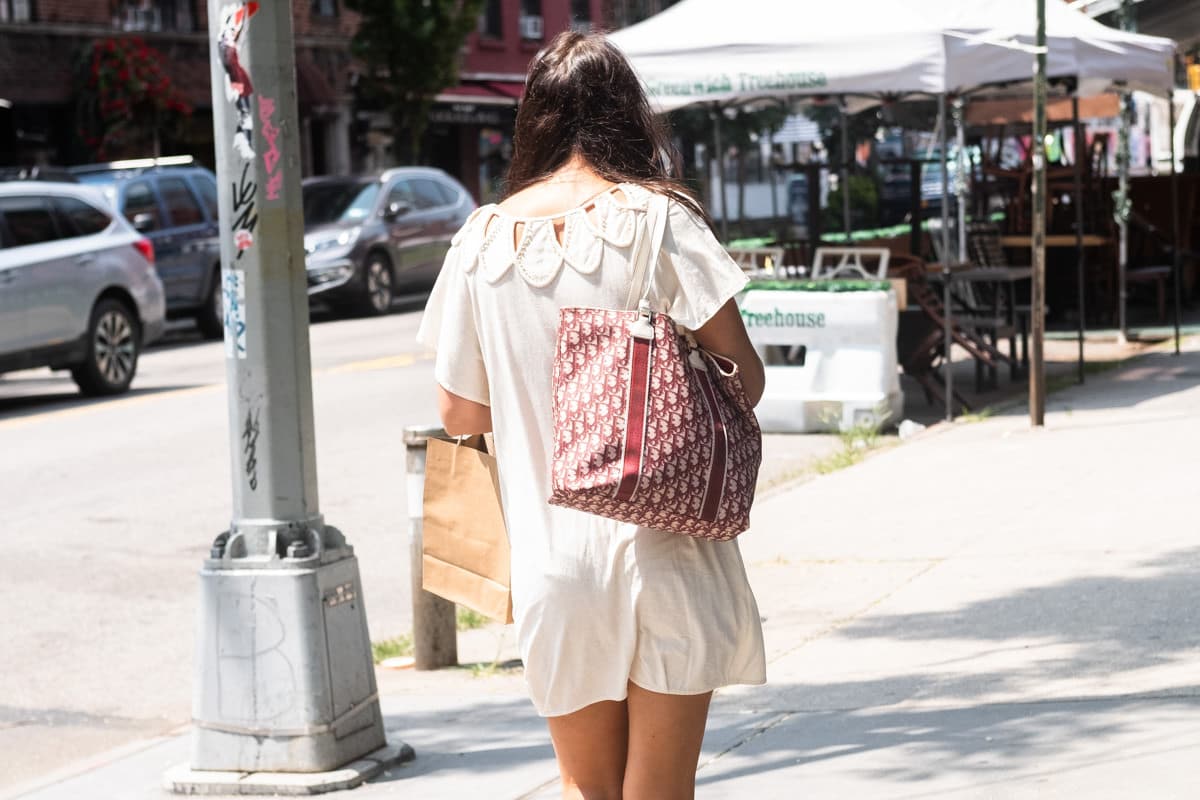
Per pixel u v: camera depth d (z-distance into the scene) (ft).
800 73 40.93
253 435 17.53
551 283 10.52
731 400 10.50
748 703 19.26
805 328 41.29
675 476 10.00
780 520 30.14
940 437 38.17
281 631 17.44
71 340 55.01
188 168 80.12
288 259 17.51
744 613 10.73
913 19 40.75
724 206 56.03
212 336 80.02
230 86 17.34
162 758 19.26
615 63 11.14
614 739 11.23
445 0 109.91
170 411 51.44
